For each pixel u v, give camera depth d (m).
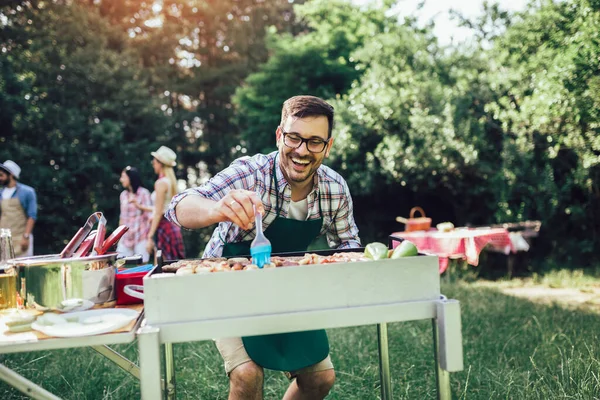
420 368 3.28
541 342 3.69
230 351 1.91
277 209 2.10
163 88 17.70
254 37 19.75
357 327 4.21
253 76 13.62
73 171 12.27
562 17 6.00
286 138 1.90
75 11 13.67
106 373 3.16
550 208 8.08
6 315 1.63
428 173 9.04
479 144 8.38
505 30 8.11
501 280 7.40
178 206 1.86
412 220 5.84
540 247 8.55
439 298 1.54
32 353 3.49
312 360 1.99
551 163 8.15
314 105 1.87
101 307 1.64
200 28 19.53
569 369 2.84
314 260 1.69
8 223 5.73
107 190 12.81
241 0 20.19
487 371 3.10
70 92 12.90
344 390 3.01
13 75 11.58
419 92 8.91
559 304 5.41
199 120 18.48
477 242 4.28
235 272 1.42
